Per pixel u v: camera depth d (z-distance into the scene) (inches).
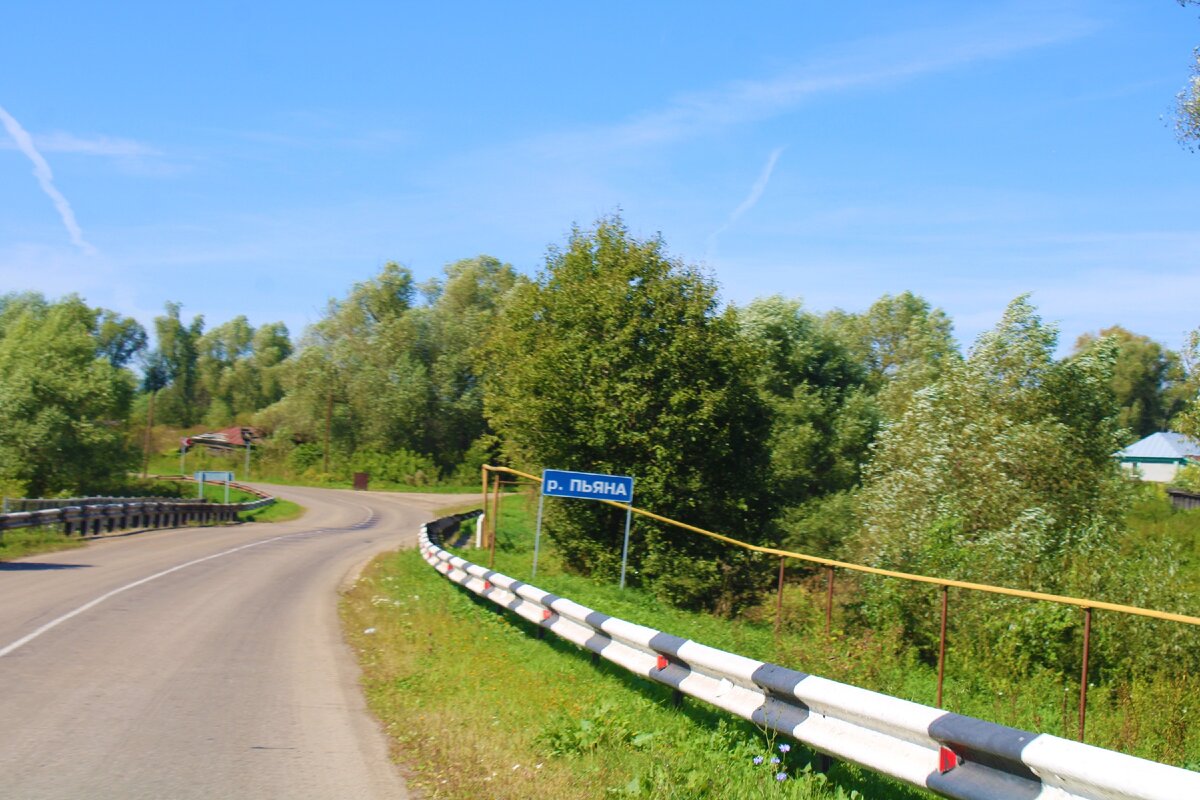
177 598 577.9
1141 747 288.7
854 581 616.4
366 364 3344.0
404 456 3250.5
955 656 441.4
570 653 400.8
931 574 594.6
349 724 285.3
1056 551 693.9
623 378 994.1
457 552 1029.8
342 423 3403.1
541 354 1008.2
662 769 219.5
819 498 1450.5
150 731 266.4
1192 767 267.6
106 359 2196.1
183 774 227.5
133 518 1256.2
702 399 983.6
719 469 1026.7
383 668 377.7
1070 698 374.6
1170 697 309.6
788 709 236.2
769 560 1023.6
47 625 444.5
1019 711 335.9
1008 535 689.6
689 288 1029.8
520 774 228.2
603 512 977.5
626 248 1053.2
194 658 384.5
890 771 196.4
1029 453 810.2
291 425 3570.4
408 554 981.8
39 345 2098.9
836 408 1657.2
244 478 3368.6
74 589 590.6
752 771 223.1
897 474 843.4
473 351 1226.0
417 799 214.5
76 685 321.4
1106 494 847.1
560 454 1002.1
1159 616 242.4
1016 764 171.0
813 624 554.3
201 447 3865.7
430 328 3336.6
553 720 280.8
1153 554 578.9
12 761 232.2
